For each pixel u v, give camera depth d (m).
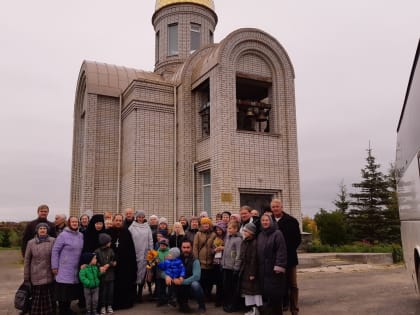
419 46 6.14
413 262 7.17
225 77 14.77
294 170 15.45
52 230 8.27
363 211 29.38
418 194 6.45
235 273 7.48
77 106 20.64
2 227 33.19
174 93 16.83
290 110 15.90
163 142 16.33
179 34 20.95
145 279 8.77
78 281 7.45
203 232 8.52
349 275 12.14
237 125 16.14
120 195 17.03
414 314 7.23
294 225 7.35
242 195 14.81
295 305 7.18
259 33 15.80
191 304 8.45
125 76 18.45
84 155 16.94
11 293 10.05
